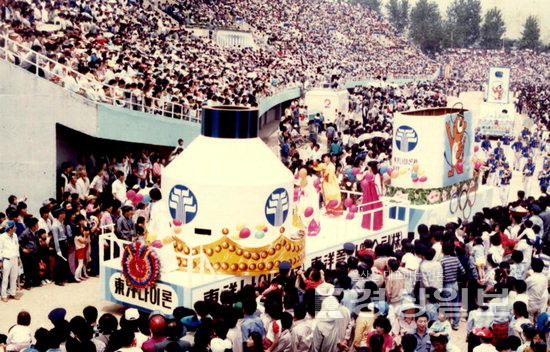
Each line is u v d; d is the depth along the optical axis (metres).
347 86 65.00
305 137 40.03
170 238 13.66
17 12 28.25
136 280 13.37
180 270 13.84
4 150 20.83
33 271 15.63
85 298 15.21
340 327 10.64
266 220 13.97
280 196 14.19
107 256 16.92
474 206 23.05
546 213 19.25
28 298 15.05
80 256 16.17
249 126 14.41
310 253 15.44
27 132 20.83
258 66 51.56
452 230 15.44
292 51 68.25
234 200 13.68
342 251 16.48
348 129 33.88
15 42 20.91
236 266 13.70
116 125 22.42
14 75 20.61
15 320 13.66
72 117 21.27
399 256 13.11
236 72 44.47
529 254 15.45
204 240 13.74
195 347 8.89
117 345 9.12
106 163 21.80
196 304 10.47
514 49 107.62
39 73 22.14
